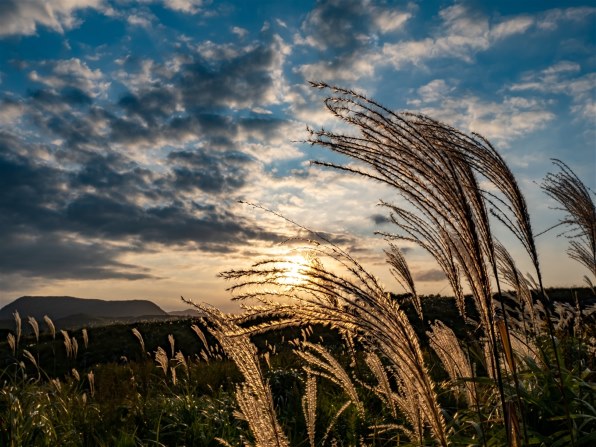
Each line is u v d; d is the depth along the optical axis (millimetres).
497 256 4020
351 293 1709
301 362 7570
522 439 2879
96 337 19578
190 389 8945
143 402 7320
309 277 1653
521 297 4258
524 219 2781
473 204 2258
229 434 5246
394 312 1792
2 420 5133
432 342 3859
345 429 5020
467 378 3496
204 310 1977
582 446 3117
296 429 5152
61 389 7457
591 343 5191
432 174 2059
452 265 2863
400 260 3840
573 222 4719
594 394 3857
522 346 4324
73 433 5824
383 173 2184
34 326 9133
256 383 2051
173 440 5742
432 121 2568
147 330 20656
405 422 4359
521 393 3459
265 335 11453
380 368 3232
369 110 2059
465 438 3164
